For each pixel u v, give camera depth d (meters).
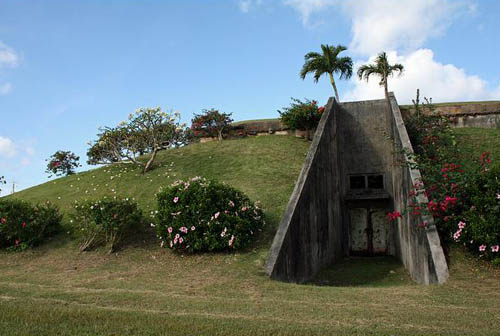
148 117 14.12
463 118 17.53
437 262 7.25
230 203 9.28
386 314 5.12
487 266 7.04
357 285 9.00
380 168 13.66
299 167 13.80
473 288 6.38
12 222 9.70
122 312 5.05
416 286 7.18
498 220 6.77
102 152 15.38
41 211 10.34
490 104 17.50
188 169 14.13
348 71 19.48
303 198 9.71
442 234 8.02
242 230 9.06
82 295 5.96
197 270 8.04
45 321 4.70
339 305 5.61
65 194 13.37
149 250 9.41
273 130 18.47
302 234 9.45
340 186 13.41
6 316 4.84
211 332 4.40
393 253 13.00
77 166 23.50
